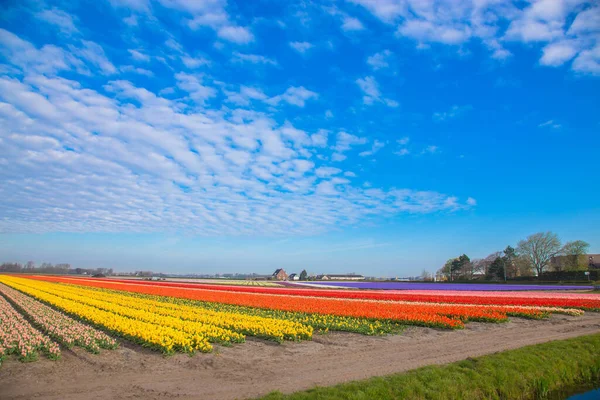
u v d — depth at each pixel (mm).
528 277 96438
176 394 11273
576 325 25203
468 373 13562
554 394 14156
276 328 21188
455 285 91562
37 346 16375
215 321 23984
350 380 12641
